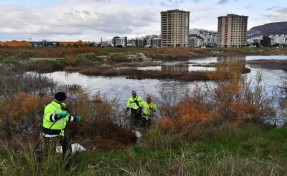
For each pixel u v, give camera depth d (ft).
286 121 41.78
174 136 29.43
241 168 18.16
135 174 17.66
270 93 68.85
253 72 127.13
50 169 17.12
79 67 138.82
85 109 36.24
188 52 316.81
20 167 16.93
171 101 47.34
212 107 40.78
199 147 27.17
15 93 45.83
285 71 132.16
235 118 38.99
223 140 29.78
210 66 156.97
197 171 18.51
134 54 217.97
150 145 28.09
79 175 19.10
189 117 34.76
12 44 373.61
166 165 20.42
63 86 74.84
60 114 21.09
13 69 103.35
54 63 144.46
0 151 25.00
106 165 22.06
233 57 280.51
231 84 43.37
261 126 37.27
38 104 36.83
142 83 92.27
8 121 32.42
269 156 21.17
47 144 20.79
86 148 29.22
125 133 34.32
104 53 232.94
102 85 87.51
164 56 248.11
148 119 39.88
